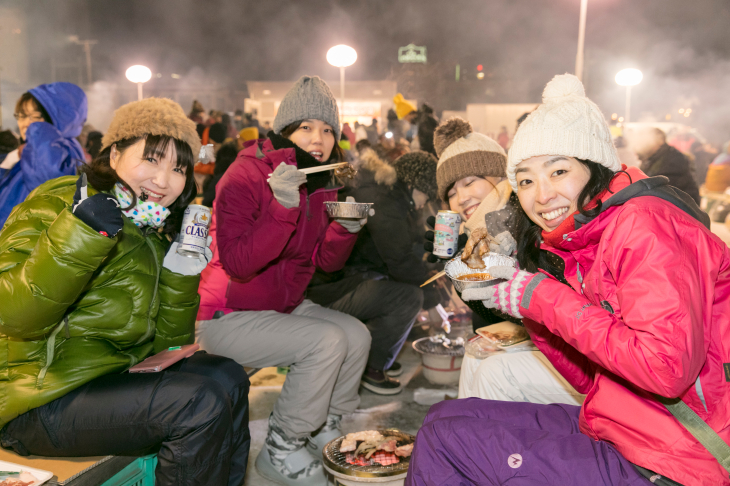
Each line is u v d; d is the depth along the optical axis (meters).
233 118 15.66
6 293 1.35
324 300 3.14
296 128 2.46
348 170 2.20
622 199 1.23
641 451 1.15
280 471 2.20
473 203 2.33
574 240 1.32
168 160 1.63
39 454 1.57
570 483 1.20
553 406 1.50
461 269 1.61
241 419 1.84
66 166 3.05
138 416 1.51
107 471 1.58
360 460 1.84
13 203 2.97
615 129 8.72
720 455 1.08
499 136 17.20
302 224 2.38
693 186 5.16
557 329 1.22
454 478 1.32
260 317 2.25
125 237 1.64
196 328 2.29
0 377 1.51
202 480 1.56
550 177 1.34
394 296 3.02
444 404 1.54
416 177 3.09
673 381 1.03
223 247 2.15
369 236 3.28
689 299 1.05
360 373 2.46
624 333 1.09
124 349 1.71
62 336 1.56
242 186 2.19
